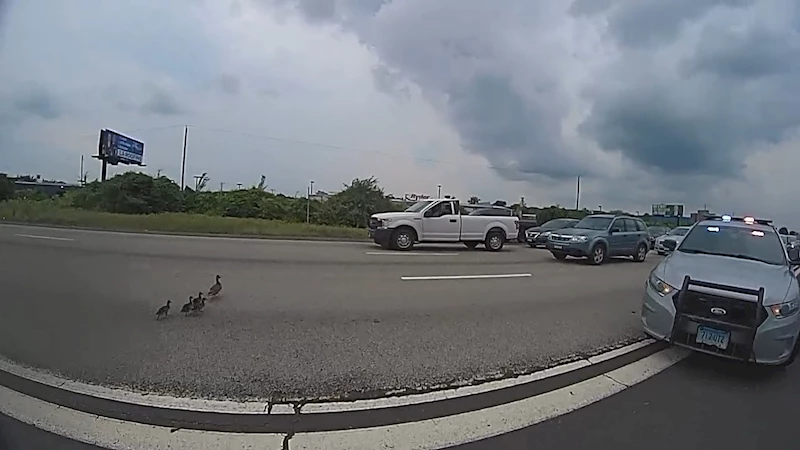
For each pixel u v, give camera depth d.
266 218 40.06
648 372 5.28
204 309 7.17
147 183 41.22
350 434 3.64
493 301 8.66
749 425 4.05
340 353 5.38
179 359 5.02
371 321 6.83
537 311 8.02
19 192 44.00
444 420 3.91
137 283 9.08
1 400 4.04
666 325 5.68
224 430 3.64
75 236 18.86
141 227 24.30
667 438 3.76
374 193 41.16
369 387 4.50
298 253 15.09
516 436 3.70
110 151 43.84
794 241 21.00
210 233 23.12
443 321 7.01
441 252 17.56
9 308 7.05
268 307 7.43
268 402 4.11
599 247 16.53
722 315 5.36
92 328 6.07
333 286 9.41
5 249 13.98
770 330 5.14
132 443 3.44
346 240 22.25
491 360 5.39
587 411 4.20
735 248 7.06
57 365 4.81
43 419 3.74
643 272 14.58
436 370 5.01
